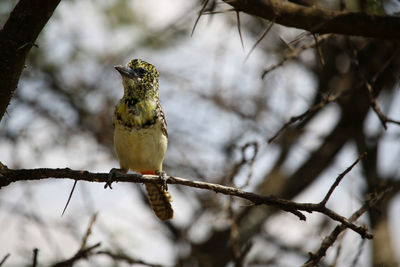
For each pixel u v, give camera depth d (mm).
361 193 12758
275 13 7004
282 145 14078
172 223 13922
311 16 7168
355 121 13539
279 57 13539
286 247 13766
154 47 13898
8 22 6051
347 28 7328
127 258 8789
